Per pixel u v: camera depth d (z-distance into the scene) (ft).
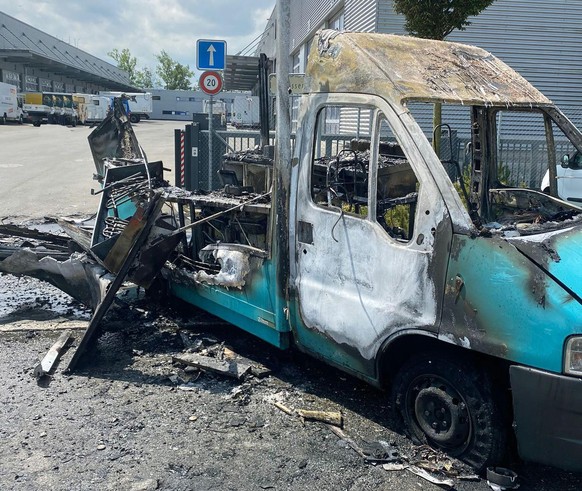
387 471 11.27
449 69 13.15
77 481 10.80
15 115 156.56
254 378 15.06
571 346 9.46
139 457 11.60
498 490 10.58
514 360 9.93
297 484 10.87
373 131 12.06
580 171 27.94
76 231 22.15
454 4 26.61
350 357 12.80
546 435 9.84
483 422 10.80
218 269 16.99
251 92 114.93
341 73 12.80
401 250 11.49
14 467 11.16
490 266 10.23
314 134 13.38
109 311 19.26
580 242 10.69
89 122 173.58
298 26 80.59
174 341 17.34
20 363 15.75
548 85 47.80
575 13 46.57
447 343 11.34
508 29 46.55
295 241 13.88
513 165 27.94
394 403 12.42
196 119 38.32
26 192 44.98
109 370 15.46
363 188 14.78
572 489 10.91
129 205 19.98
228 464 11.44
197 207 17.93
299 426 12.85
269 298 14.78
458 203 10.68
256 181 19.20
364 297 12.26
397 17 42.80
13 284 23.35
